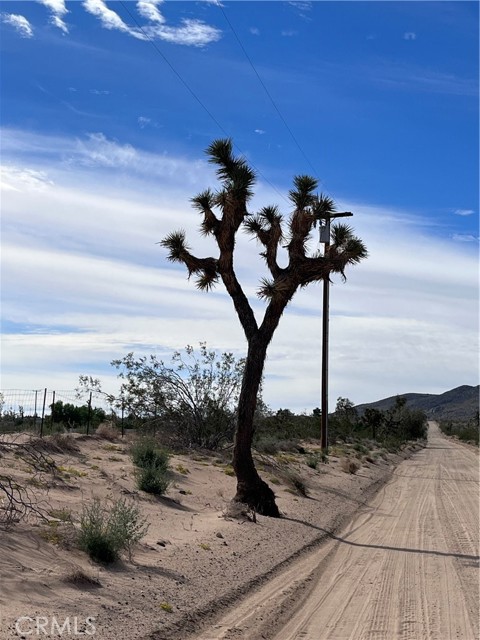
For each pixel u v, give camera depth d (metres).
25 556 9.16
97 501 12.43
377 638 8.30
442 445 87.00
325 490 23.70
